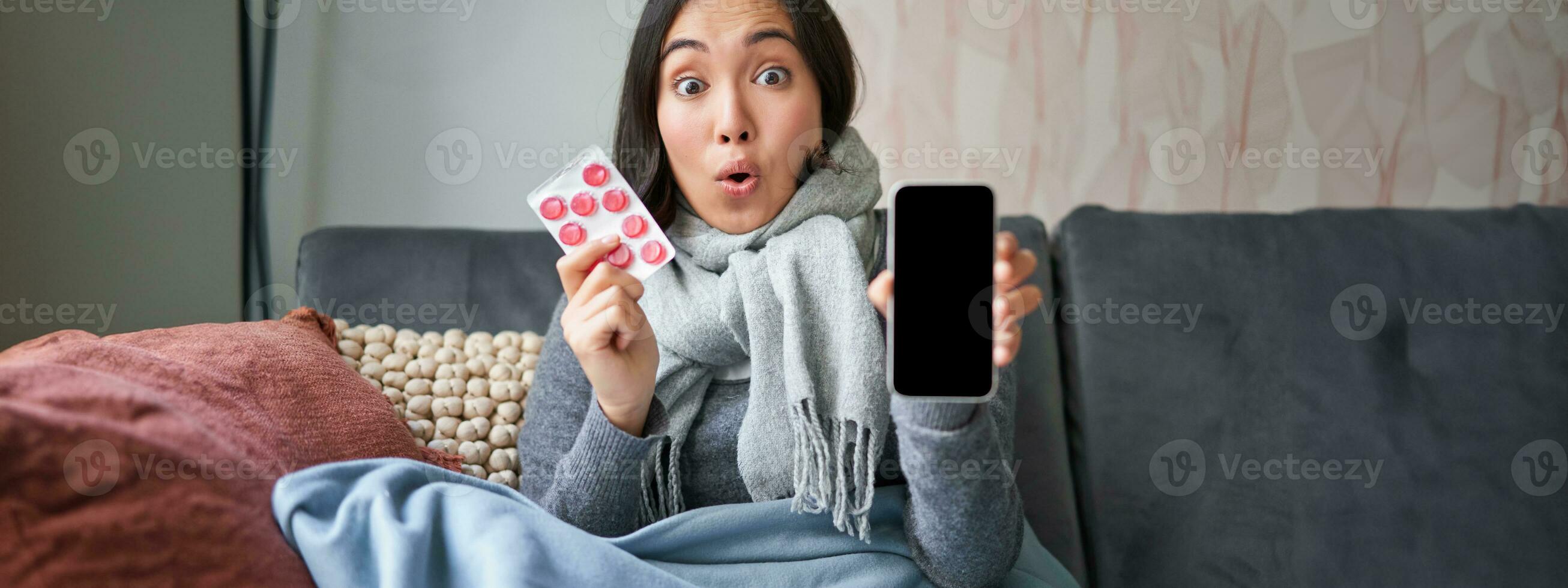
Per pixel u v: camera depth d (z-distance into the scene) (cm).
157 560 52
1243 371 103
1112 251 110
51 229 125
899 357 64
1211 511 99
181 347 71
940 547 74
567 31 149
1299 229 109
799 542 78
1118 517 100
